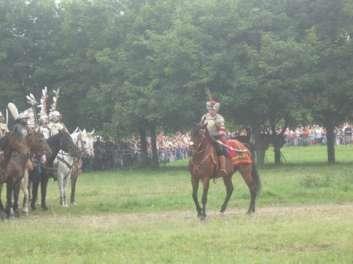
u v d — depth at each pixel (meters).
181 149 64.31
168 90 45.78
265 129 49.62
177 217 20.22
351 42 43.78
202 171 19.34
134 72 47.78
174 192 28.89
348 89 43.69
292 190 26.50
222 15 45.56
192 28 45.44
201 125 19.53
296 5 45.91
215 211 21.80
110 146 51.69
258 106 44.38
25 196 22.39
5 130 21.55
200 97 45.81
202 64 44.88
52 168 23.66
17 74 52.94
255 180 20.88
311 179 28.20
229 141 20.67
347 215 19.20
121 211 22.64
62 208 23.92
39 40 52.59
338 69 44.16
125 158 52.75
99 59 48.53
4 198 28.53
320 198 24.53
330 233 15.38
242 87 43.75
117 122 47.41
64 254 13.89
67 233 16.50
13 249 14.49
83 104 50.62
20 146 20.52
